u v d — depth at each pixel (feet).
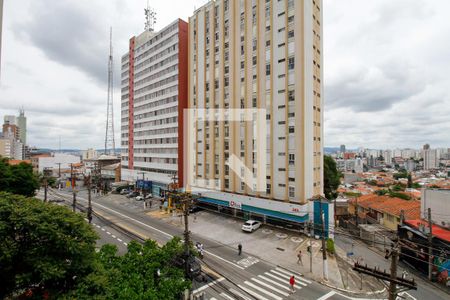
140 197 163.53
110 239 88.89
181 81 153.89
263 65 105.70
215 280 61.46
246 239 90.43
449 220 84.99
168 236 93.09
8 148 354.74
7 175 87.04
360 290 58.34
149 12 203.31
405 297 56.95
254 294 55.62
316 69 104.27
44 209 34.12
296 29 95.61
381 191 201.16
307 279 62.90
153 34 190.49
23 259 30.14
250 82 111.04
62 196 177.37
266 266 69.67
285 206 97.04
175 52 156.76
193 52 141.28
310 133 97.14
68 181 237.66
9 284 30.83
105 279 32.14
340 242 95.91
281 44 99.76
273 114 102.63
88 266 33.58
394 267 33.88
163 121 167.43
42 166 319.47
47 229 30.86
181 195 71.00
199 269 61.00
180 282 35.22
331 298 54.65
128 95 209.46
